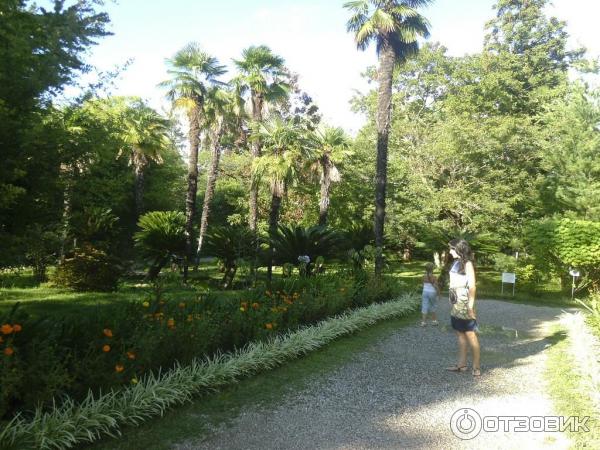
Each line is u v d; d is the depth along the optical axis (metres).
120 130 6.32
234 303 6.48
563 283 16.97
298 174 22.27
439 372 5.78
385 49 13.60
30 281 14.18
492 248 17.08
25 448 3.07
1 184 4.86
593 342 6.95
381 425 4.06
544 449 3.64
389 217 24.20
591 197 18.09
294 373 5.47
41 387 3.51
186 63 21.61
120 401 3.82
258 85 23.00
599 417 4.27
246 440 3.67
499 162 21.84
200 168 43.66
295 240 15.22
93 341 4.06
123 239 22.34
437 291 9.05
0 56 4.82
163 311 5.33
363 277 11.48
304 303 7.68
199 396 4.53
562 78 27.81
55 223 5.86
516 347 7.43
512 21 31.44
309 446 3.60
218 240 17.00
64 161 5.41
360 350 6.77
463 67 29.47
